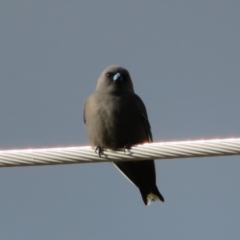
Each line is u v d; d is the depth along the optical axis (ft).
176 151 33.19
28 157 33.30
